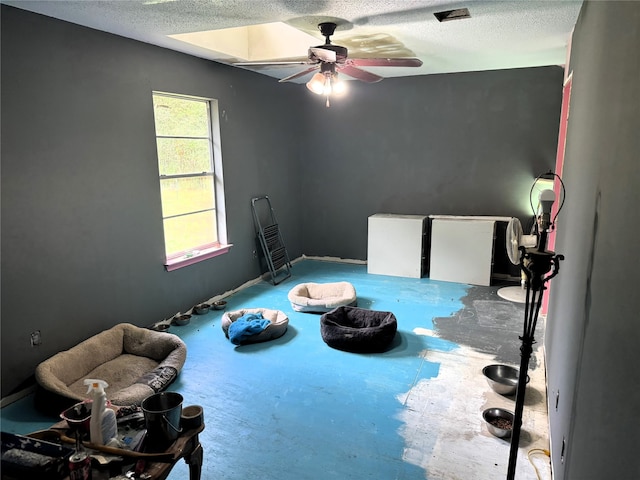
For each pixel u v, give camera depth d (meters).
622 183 1.20
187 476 2.31
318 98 6.24
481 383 3.19
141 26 3.30
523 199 5.41
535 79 5.11
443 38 3.75
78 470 1.44
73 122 3.28
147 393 2.92
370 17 3.13
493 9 2.95
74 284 3.37
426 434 2.64
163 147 4.30
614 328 1.15
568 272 2.28
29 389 3.09
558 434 2.11
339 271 6.06
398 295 5.05
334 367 3.45
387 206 6.14
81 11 2.94
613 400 1.09
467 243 5.37
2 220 2.85
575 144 2.54
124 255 3.79
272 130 5.80
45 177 3.11
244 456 2.47
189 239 4.70
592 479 1.24
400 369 3.40
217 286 4.98
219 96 4.78
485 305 4.70
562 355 2.22
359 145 6.13
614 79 1.44
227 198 5.04
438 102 5.60
